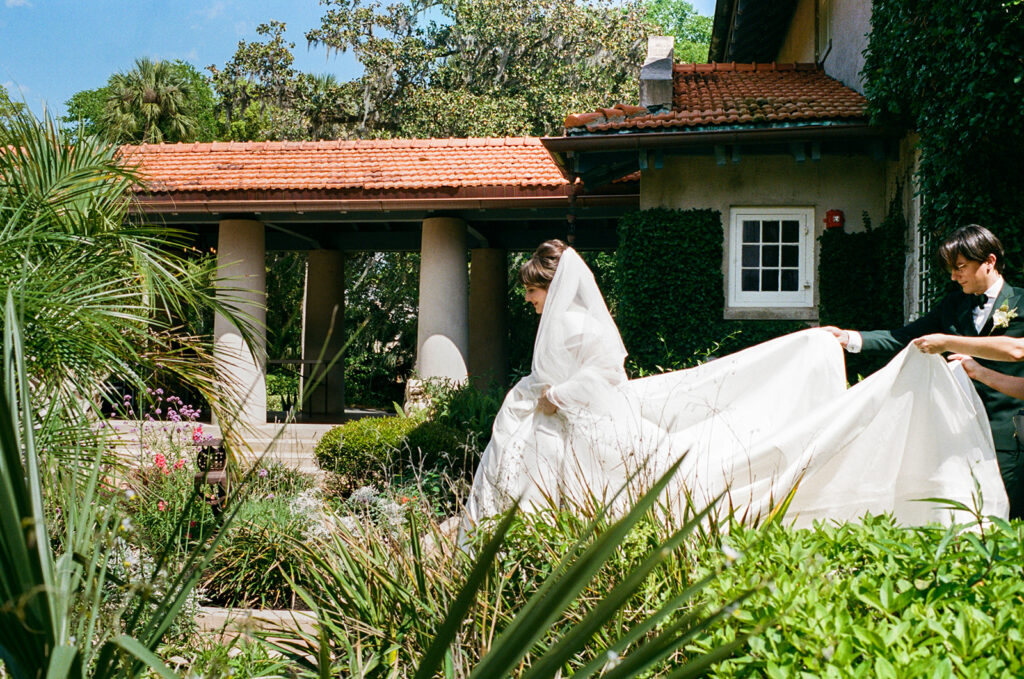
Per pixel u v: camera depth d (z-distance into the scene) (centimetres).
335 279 1661
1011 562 202
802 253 1048
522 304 2328
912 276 959
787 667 174
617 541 131
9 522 130
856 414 364
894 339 441
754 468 362
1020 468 392
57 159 416
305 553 308
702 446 383
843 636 174
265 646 284
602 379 398
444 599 266
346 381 2505
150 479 530
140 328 414
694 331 1038
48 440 324
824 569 211
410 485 445
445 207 1254
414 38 2758
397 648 245
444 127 2622
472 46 2748
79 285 387
